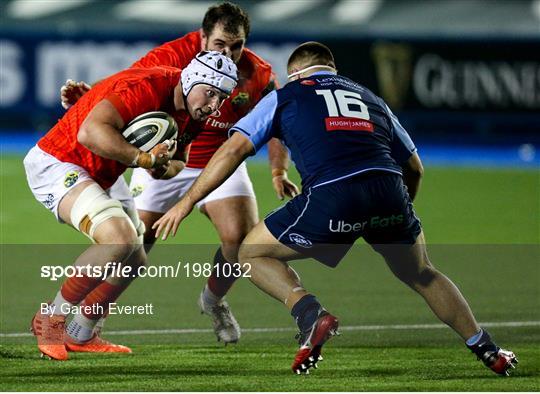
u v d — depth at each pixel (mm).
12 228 40844
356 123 19328
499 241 38844
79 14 78812
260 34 68875
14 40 68625
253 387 18016
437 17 80125
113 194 21203
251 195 23688
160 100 20062
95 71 68875
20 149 66562
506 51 70812
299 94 19547
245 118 19391
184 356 20750
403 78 70375
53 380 18438
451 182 56688
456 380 18703
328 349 21484
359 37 69875
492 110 71125
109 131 19344
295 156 19359
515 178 58562
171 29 70500
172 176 21078
